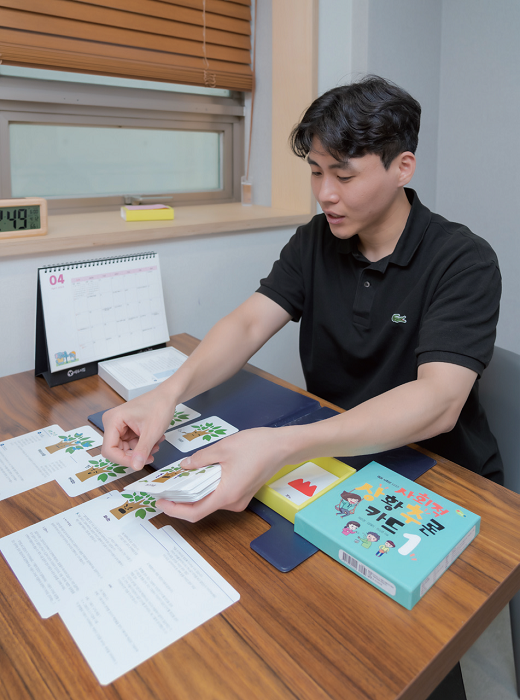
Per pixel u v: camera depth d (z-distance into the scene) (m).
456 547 0.58
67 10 1.33
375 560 0.55
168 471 0.68
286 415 0.90
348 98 0.75
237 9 1.66
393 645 0.48
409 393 0.71
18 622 0.51
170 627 0.50
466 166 1.84
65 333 1.07
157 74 1.50
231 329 1.00
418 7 1.69
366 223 0.85
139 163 1.64
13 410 0.96
